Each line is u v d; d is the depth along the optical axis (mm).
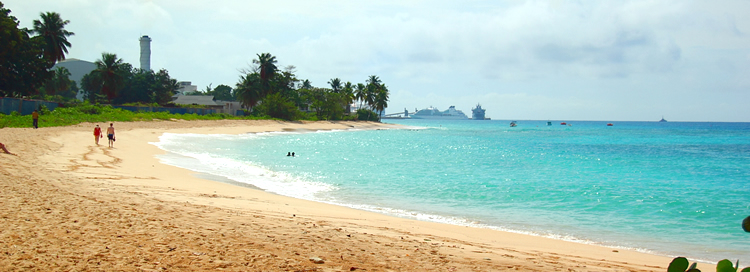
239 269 5254
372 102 132500
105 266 5008
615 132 117188
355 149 43156
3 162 15719
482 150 46719
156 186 14023
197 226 7633
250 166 24562
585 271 6730
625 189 19828
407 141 62188
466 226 11812
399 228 10234
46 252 5395
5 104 47000
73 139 29219
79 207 8578
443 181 21469
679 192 19250
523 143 62656
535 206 15508
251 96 93688
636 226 12617
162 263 5273
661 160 36906
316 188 18062
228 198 12781
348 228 9219
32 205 8422
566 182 21953
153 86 99625
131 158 22906
